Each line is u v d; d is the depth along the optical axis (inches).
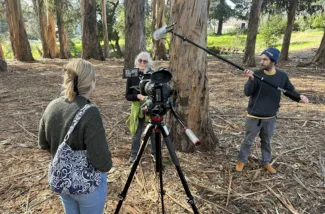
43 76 413.4
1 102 257.1
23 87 329.1
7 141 166.4
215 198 114.9
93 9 672.4
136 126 134.3
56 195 114.7
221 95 291.1
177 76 140.2
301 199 114.7
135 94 129.6
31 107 240.4
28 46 609.9
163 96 85.2
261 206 110.3
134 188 120.3
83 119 59.8
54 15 828.0
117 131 185.0
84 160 62.9
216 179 128.0
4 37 1210.6
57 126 62.6
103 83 362.6
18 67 505.4
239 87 329.7
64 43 799.7
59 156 61.9
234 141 169.0
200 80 140.0
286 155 152.0
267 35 944.3
